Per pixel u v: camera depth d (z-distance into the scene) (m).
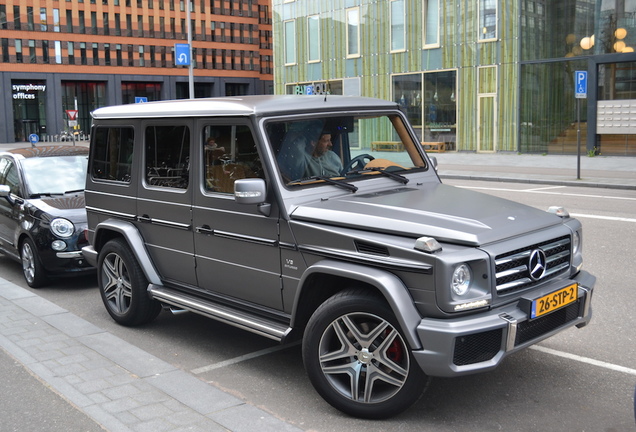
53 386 4.65
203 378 4.88
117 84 86.06
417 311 3.81
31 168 8.55
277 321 4.66
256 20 98.75
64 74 81.62
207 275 5.20
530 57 26.94
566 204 13.54
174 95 91.69
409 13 31.28
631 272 7.64
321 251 4.23
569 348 5.29
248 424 3.99
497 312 3.84
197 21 92.69
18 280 8.41
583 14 25.14
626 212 12.14
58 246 7.55
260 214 4.62
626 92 24.48
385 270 3.91
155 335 5.92
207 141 5.06
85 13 82.50
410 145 5.50
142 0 86.94
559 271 4.33
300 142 4.77
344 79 35.00
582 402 4.29
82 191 8.42
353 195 4.78
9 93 78.25
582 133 25.98
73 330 5.95
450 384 4.61
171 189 5.44
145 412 4.18
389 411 3.97
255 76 99.69
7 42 77.56
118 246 6.00
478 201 4.62
